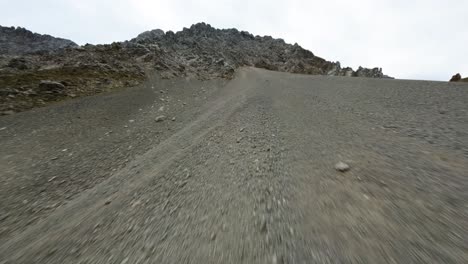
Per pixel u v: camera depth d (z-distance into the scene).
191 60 50.78
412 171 3.05
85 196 4.35
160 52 43.09
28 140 8.35
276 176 3.57
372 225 2.09
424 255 1.71
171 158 5.54
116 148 7.38
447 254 1.70
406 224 2.04
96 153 7.00
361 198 2.56
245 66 68.88
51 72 22.52
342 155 3.99
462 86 11.30
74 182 5.16
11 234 3.34
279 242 2.07
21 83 17.39
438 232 1.91
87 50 36.72
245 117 8.84
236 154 5.00
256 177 3.65
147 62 37.78
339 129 5.71
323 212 2.41
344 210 2.38
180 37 70.88
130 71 30.64
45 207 4.14
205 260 2.00
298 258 1.85
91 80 21.97
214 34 88.75
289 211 2.54
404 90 11.47
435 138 4.27
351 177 3.11
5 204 4.30
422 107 7.20
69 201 4.31
